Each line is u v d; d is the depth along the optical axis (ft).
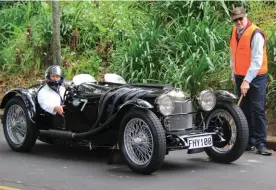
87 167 24.47
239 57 27.14
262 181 22.15
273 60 33.50
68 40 43.45
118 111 23.13
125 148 23.27
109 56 41.45
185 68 34.68
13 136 28.07
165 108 22.72
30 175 23.06
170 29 39.60
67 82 27.53
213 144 24.80
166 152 23.25
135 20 42.75
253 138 27.66
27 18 45.80
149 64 37.01
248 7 40.73
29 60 43.65
